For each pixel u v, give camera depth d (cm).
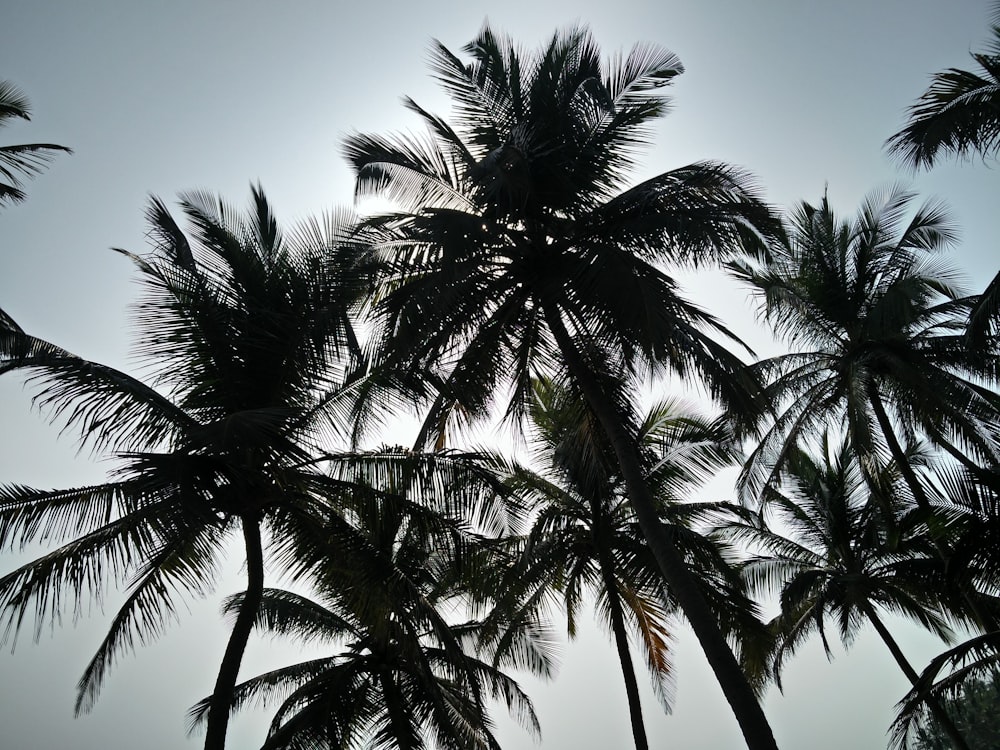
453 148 1391
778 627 2466
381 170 1292
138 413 1088
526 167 1150
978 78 1111
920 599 2219
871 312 1836
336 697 1877
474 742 1958
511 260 1343
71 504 1056
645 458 1702
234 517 1218
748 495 2069
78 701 1227
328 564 1189
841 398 1984
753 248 1295
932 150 1134
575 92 1313
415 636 1252
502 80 1337
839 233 2006
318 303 1188
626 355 1265
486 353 1306
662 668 1889
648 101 1341
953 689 1705
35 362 1017
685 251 1230
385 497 1224
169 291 1180
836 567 2397
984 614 1883
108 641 1254
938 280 2003
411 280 1343
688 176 1233
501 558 1421
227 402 1198
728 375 1146
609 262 1159
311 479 1219
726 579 1691
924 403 1755
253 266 1228
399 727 1852
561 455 1642
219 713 1093
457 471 1220
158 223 1255
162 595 1206
